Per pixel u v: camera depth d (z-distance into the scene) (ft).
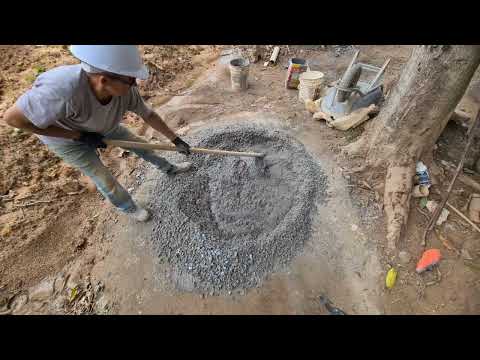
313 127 13.08
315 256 9.31
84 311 8.53
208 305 8.58
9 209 10.32
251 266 9.11
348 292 8.64
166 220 10.06
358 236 9.61
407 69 9.14
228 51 17.58
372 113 12.25
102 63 5.53
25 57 16.25
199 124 13.48
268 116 13.70
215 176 11.28
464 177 10.67
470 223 9.59
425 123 9.43
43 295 8.79
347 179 11.03
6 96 14.15
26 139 12.21
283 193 10.72
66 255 9.56
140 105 8.09
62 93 5.83
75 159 7.70
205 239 9.50
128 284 8.98
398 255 9.12
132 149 9.43
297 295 8.65
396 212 9.73
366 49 17.44
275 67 16.89
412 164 10.36
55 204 10.60
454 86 8.46
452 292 8.41
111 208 10.61
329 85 14.67
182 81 15.97
